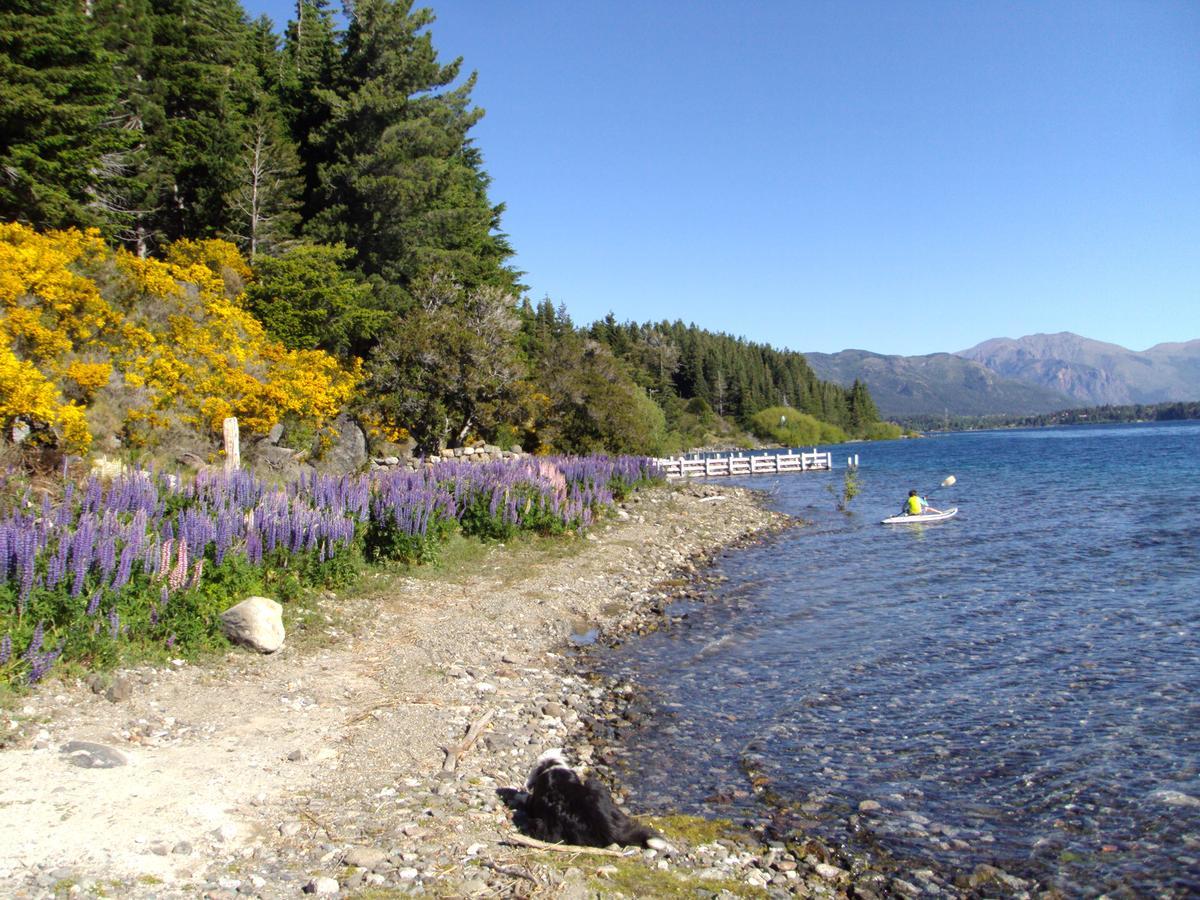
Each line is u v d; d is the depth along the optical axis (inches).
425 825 231.0
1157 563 720.3
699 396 5546.3
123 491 447.5
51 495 464.1
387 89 1478.8
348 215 1482.5
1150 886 223.8
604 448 1615.4
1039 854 242.7
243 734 289.0
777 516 1217.4
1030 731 340.2
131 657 331.0
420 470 897.5
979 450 3708.2
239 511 467.5
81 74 905.5
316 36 2084.2
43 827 200.1
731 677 426.6
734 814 270.5
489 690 382.3
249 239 1326.3
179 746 269.6
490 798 260.4
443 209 1640.0
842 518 1200.8
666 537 928.3
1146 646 461.4
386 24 1466.5
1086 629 505.0
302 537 486.6
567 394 1621.6
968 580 679.7
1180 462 2182.6
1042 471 2054.6
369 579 544.7
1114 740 326.3
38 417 558.6
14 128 861.8
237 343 858.1
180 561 365.7
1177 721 343.6
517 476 847.1
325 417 984.3
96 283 760.3
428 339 1240.2
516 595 577.0
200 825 213.9
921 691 397.4
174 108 1359.5
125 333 729.6
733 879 222.4
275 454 857.5
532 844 227.1
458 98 1764.3
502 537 759.1
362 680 370.6
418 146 1508.4
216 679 339.6
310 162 1567.4
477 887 195.5
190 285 872.9
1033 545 856.9
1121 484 1568.7
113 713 287.0
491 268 1926.7
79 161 948.6
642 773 304.3
